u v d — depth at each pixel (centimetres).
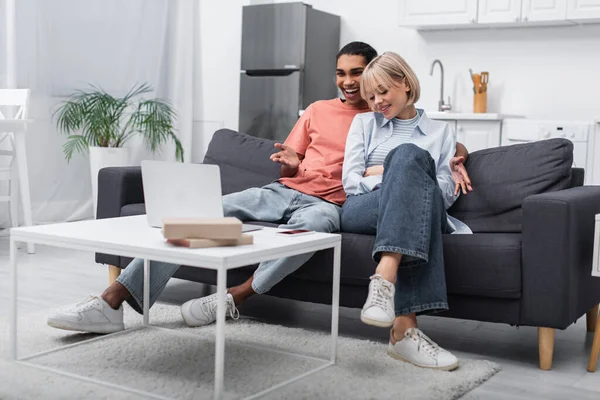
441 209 220
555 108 502
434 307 211
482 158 266
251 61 569
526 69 510
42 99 502
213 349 220
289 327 252
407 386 191
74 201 531
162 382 189
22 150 397
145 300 240
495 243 220
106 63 544
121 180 292
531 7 476
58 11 506
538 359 230
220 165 314
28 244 397
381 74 246
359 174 257
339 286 233
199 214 197
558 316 212
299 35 543
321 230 239
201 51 629
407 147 211
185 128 612
